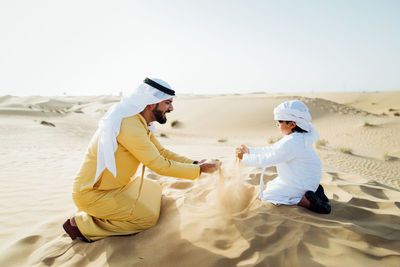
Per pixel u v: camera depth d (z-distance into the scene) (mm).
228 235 2098
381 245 1954
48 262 1970
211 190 3156
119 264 1842
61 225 2590
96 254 1993
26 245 2219
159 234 2145
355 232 2059
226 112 27312
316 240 1997
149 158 2068
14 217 2807
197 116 27547
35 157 6438
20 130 13805
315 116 24578
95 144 2090
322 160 9695
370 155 11961
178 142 15820
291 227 2156
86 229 2168
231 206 2566
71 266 1902
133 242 2082
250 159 2512
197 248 1940
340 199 2900
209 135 21391
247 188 2986
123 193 2203
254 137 20094
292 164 2523
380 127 18688
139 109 2086
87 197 2072
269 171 4395
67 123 19469
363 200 2830
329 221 2238
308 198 2416
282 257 1816
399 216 2389
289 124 2459
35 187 3895
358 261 1768
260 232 2115
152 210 2332
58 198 3439
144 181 2744
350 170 8484
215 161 2607
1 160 5852
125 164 2117
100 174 2039
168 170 2180
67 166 5484
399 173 8773
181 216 2398
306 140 2389
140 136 2025
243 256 1848
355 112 25656
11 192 3627
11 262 1981
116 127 1968
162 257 1881
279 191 2611
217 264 1783
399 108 48062
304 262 1762
